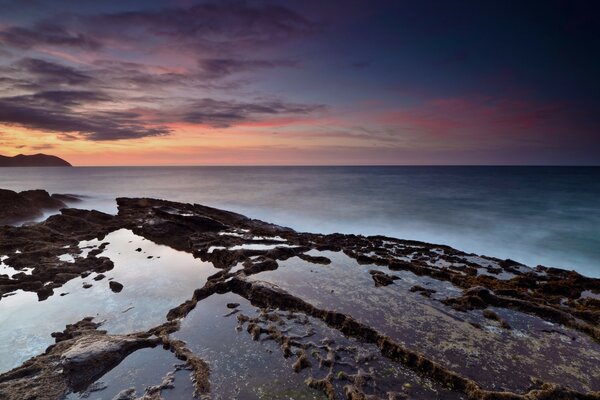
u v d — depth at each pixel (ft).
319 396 25.23
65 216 81.56
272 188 231.50
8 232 68.33
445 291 43.73
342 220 115.65
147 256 60.39
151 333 34.40
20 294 44.65
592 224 106.63
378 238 71.61
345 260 56.49
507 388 25.98
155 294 44.57
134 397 25.27
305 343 31.71
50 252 59.93
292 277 48.26
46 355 30.12
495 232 97.86
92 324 37.01
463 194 183.73
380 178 361.51
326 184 265.95
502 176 396.57
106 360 28.99
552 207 137.49
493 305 39.88
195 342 32.37
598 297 42.98
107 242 69.36
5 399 24.68
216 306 40.01
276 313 37.45
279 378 27.12
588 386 26.32
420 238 93.61
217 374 27.66
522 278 47.39
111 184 277.03
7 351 32.81
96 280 49.21
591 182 274.16
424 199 163.94
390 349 30.42
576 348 31.40
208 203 157.38
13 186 254.68
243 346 31.65
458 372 27.63
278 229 82.99
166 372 28.25
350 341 32.35
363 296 41.78
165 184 274.77
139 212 99.04
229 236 70.08
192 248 63.77
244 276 46.03
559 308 38.27
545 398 24.66
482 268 53.88
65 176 444.55
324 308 38.06
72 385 26.58
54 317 38.91
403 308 38.63
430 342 31.81
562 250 81.56
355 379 26.78
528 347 31.45
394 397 24.93
